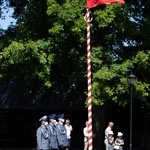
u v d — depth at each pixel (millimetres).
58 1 23453
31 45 23562
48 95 32344
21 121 34156
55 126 21094
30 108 32094
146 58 23672
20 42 24219
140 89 24062
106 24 22609
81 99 31344
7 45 25281
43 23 25641
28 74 24953
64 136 21328
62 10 22828
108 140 21078
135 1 25891
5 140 34406
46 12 24016
